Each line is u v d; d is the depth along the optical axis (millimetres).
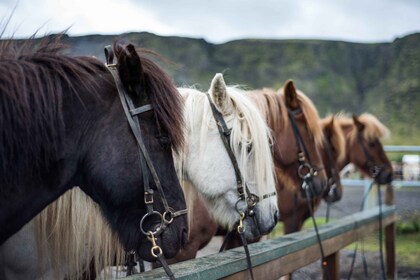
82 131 1745
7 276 2252
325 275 3727
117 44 2006
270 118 3766
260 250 2482
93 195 1808
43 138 1664
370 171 6836
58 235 2264
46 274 2277
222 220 2744
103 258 2477
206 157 2703
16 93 1614
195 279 1920
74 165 1746
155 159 1821
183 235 1912
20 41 1869
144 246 1847
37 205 1729
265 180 2705
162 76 1898
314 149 3959
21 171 1643
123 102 1790
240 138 2691
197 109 2754
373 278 5551
